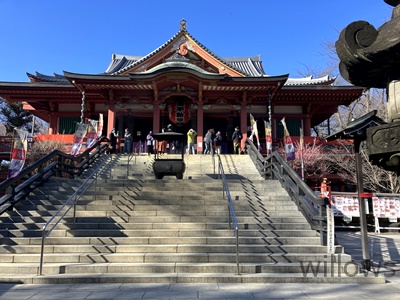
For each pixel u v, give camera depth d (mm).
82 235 8148
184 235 8172
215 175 14625
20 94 24172
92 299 5133
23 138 10461
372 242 11805
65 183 11758
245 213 9273
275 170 12711
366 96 26719
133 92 22844
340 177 21953
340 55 4141
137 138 26734
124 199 10273
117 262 7051
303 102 25812
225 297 5246
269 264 6797
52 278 6176
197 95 23031
